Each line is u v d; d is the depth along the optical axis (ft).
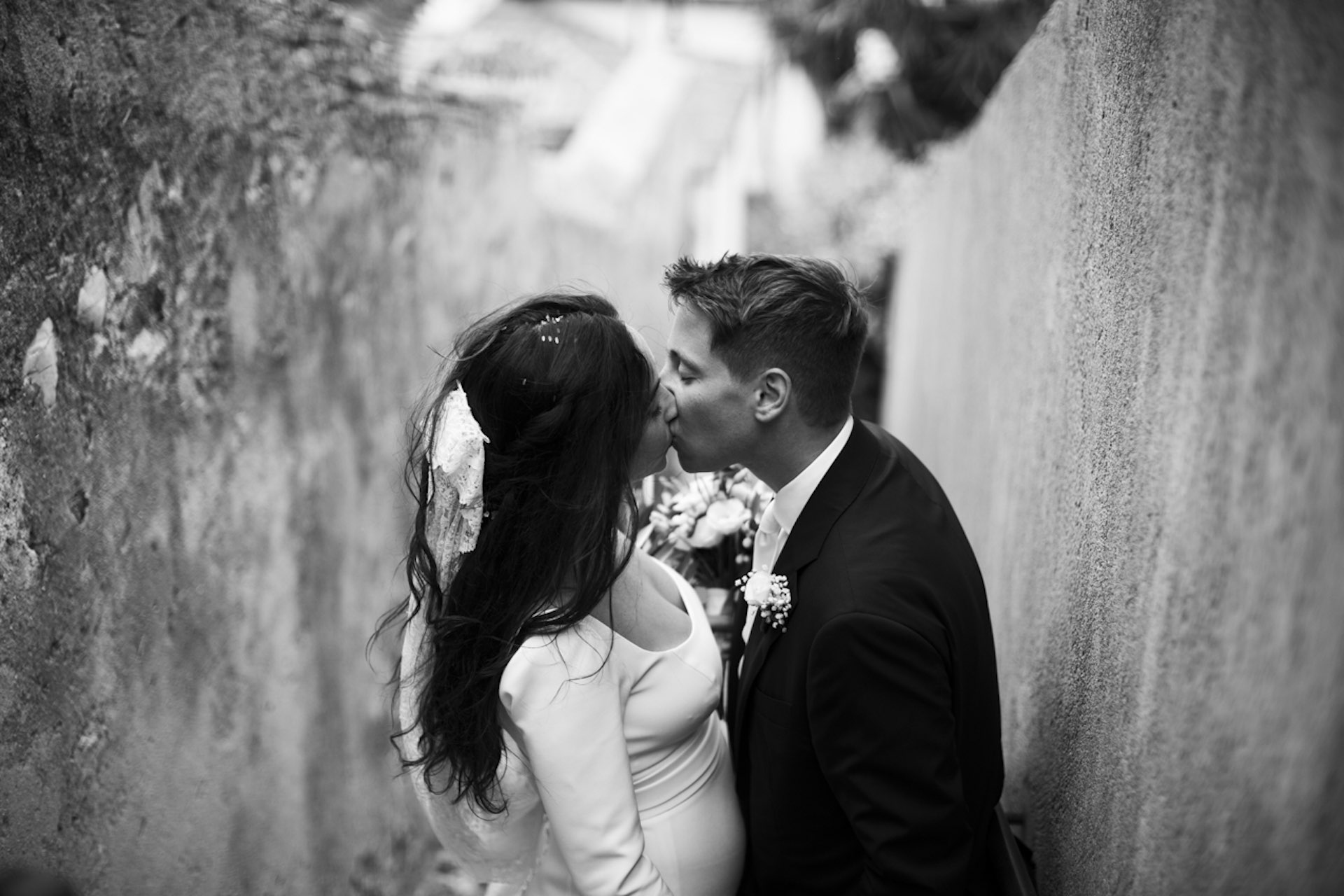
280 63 8.78
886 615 4.91
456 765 5.74
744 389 5.62
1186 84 4.13
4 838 5.52
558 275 19.08
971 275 12.90
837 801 5.40
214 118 7.68
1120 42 5.17
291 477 9.10
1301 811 2.86
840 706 4.94
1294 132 3.05
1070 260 6.29
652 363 5.67
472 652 5.57
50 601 5.93
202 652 7.63
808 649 5.21
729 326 5.53
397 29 14.11
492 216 15.23
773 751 5.50
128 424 6.72
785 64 45.29
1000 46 39.14
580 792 5.30
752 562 7.04
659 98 28.91
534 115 19.04
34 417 5.80
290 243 9.01
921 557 5.22
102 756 6.40
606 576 5.42
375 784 11.07
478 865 6.57
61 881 5.62
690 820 5.91
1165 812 4.00
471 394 5.59
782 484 5.82
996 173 10.73
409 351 11.93
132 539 6.77
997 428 9.51
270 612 8.70
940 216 18.54
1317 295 2.84
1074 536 5.81
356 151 10.43
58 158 5.98
